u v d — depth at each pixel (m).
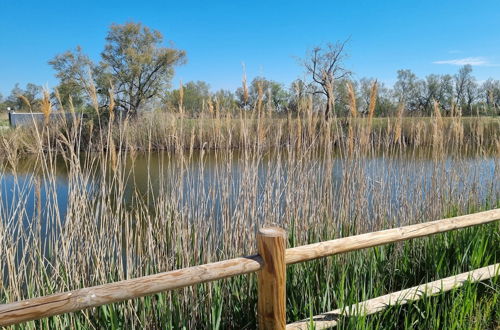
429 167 5.20
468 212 4.76
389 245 3.69
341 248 2.28
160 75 20.05
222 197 3.47
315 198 3.73
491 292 3.16
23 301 1.52
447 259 3.60
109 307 2.45
